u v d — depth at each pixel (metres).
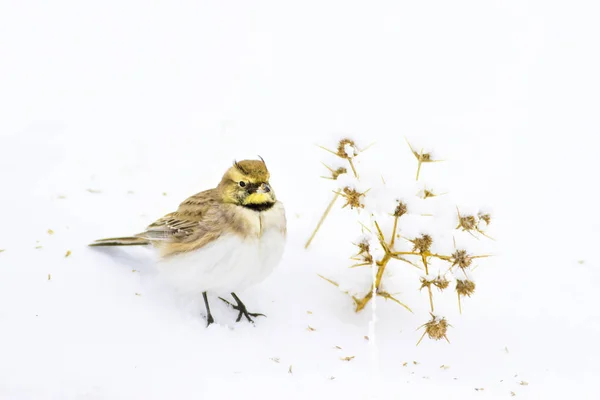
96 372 5.75
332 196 9.07
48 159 9.15
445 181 9.97
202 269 6.44
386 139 11.02
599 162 10.83
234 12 15.93
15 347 5.80
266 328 6.75
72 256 6.93
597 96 12.85
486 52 14.52
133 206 8.26
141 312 6.50
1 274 6.52
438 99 12.62
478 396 6.11
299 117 11.60
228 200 6.43
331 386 6.02
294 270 7.63
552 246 8.70
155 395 5.64
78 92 11.78
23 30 14.30
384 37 15.10
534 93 12.93
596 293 7.84
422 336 6.57
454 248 6.59
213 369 6.05
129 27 14.84
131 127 10.55
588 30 15.37
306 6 16.47
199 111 11.45
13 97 11.45
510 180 10.20
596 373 6.58
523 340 7.02
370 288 7.16
